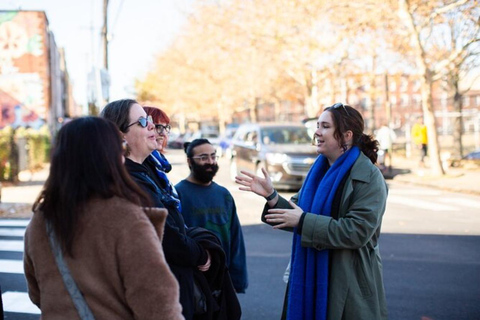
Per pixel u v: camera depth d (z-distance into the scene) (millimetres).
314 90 31375
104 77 16078
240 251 4891
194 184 4820
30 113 37125
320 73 31938
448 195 16062
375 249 3576
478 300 6375
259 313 6004
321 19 24891
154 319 2143
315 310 3430
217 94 57531
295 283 3496
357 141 3660
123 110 3094
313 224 3338
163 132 3885
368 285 3445
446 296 6523
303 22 26078
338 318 3361
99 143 2281
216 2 31266
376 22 20328
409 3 19391
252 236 10305
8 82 37062
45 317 2262
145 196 2379
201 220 4703
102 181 2246
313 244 3352
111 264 2189
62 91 61281
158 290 2156
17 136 26547
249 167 17766
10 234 10812
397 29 21188
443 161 23375
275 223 3475
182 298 2900
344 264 3408
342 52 28859
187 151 4840
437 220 11820
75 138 2275
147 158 3312
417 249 9000
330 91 33812
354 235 3309
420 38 20734
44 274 2285
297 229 3379
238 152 19031
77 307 2199
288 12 25828
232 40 31656
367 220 3352
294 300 3479
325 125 3629
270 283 7137
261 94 47500
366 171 3486
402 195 16109
